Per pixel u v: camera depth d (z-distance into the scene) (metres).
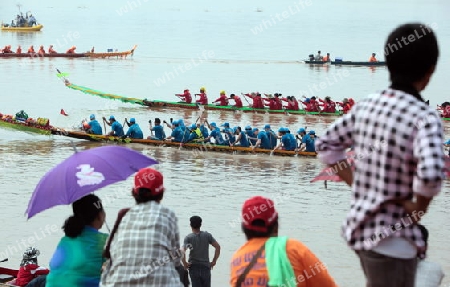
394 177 5.93
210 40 118.62
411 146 5.83
